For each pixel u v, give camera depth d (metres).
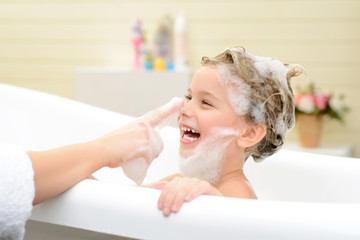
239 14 2.76
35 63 3.13
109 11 2.97
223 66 1.07
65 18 3.05
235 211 0.73
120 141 1.00
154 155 1.07
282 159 1.28
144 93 2.67
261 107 1.06
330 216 0.70
